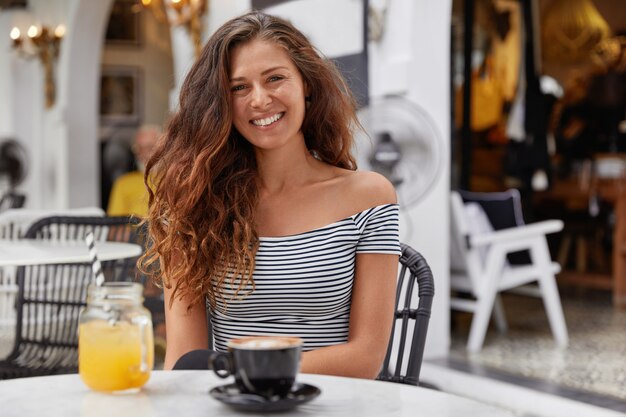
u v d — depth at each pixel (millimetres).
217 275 1635
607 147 9320
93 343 1144
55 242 3146
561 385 3896
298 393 1121
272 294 1601
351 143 1834
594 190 7035
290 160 1689
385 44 4379
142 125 9750
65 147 8359
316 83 1769
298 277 1594
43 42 8633
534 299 6770
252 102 1639
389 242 1650
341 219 1643
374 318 1615
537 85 6742
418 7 4355
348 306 1650
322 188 1675
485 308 4660
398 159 4066
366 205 1660
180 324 1689
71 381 1234
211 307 1664
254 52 1658
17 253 2703
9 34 9352
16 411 1074
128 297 1173
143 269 1794
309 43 1755
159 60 9820
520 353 4633
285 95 1654
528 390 3801
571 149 9406
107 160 9648
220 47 1671
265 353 1083
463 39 5781
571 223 7977
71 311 2908
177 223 1648
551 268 4871
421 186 4059
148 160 1741
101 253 2787
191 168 1667
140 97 9750
